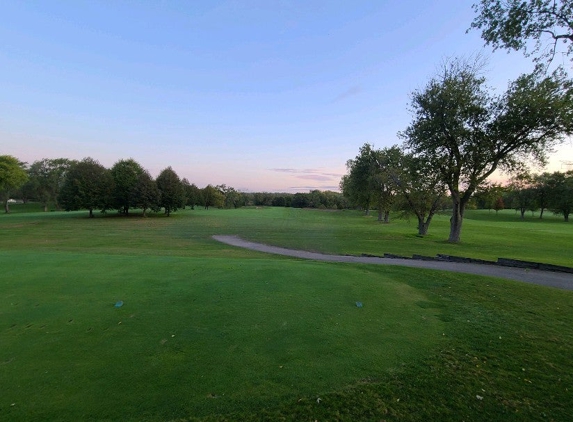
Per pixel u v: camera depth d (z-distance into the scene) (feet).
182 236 104.37
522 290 27.96
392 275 32.68
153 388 12.28
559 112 68.33
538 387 12.94
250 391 12.17
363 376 13.42
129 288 25.03
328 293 24.67
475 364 14.67
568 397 12.31
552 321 20.44
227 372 13.48
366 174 153.48
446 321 20.15
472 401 11.93
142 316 19.60
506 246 80.69
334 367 14.06
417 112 87.76
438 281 30.73
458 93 79.66
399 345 16.44
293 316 19.84
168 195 227.20
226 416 10.77
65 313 19.99
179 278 27.96
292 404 11.46
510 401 11.98
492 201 92.48
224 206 407.03
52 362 14.17
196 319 19.20
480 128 80.43
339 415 10.92
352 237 103.09
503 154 79.77
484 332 18.43
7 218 188.44
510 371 14.15
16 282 26.45
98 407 11.10
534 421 10.91
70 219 186.70
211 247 76.59
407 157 96.12
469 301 24.54
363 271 33.60
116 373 13.32
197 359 14.55
